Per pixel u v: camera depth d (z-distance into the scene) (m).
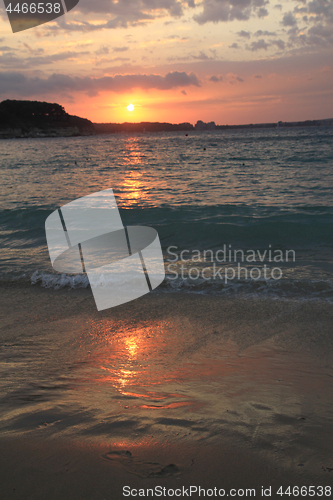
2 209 11.41
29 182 19.00
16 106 159.62
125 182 18.31
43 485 1.50
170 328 4.17
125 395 2.51
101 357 3.41
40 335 4.06
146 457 1.70
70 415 2.14
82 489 1.48
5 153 49.91
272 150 39.50
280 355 3.40
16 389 2.61
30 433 1.91
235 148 47.41
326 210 10.27
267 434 1.95
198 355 3.43
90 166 28.02
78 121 195.00
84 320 4.49
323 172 19.06
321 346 3.58
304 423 2.10
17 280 6.04
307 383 2.78
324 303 4.69
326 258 6.61
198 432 1.95
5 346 3.75
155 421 2.07
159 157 35.94
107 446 1.78
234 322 4.27
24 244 8.06
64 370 3.07
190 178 19.19
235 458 1.71
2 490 1.47
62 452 1.73
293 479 1.56
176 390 2.62
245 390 2.63
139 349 3.61
